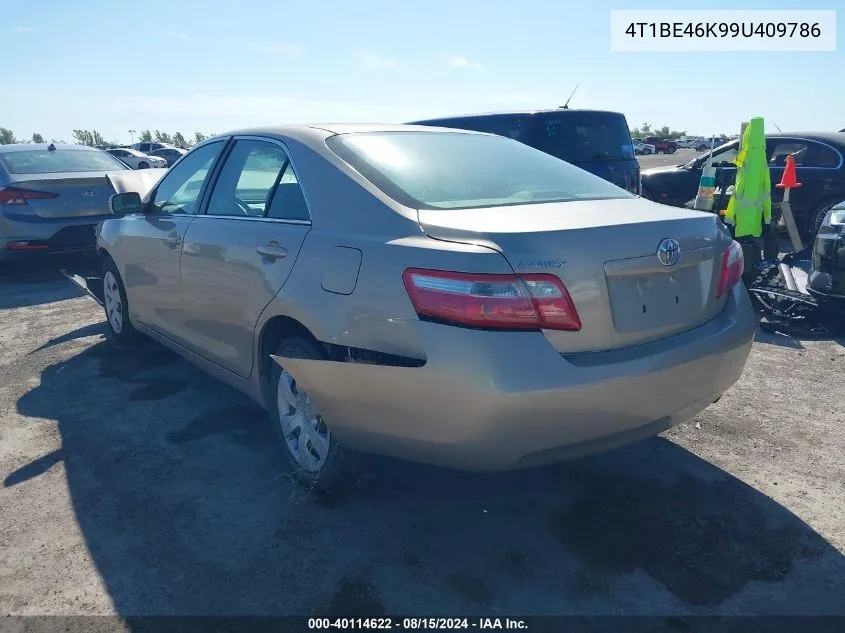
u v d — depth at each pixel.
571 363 2.59
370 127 3.74
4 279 8.66
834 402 4.43
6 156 8.62
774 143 10.06
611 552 2.92
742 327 3.17
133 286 4.95
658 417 2.87
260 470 3.62
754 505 3.25
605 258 2.68
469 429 2.57
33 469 3.65
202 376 4.96
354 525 3.12
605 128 8.82
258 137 3.86
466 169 3.43
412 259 2.69
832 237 5.53
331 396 2.92
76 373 5.05
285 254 3.25
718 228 3.21
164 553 2.93
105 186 8.46
